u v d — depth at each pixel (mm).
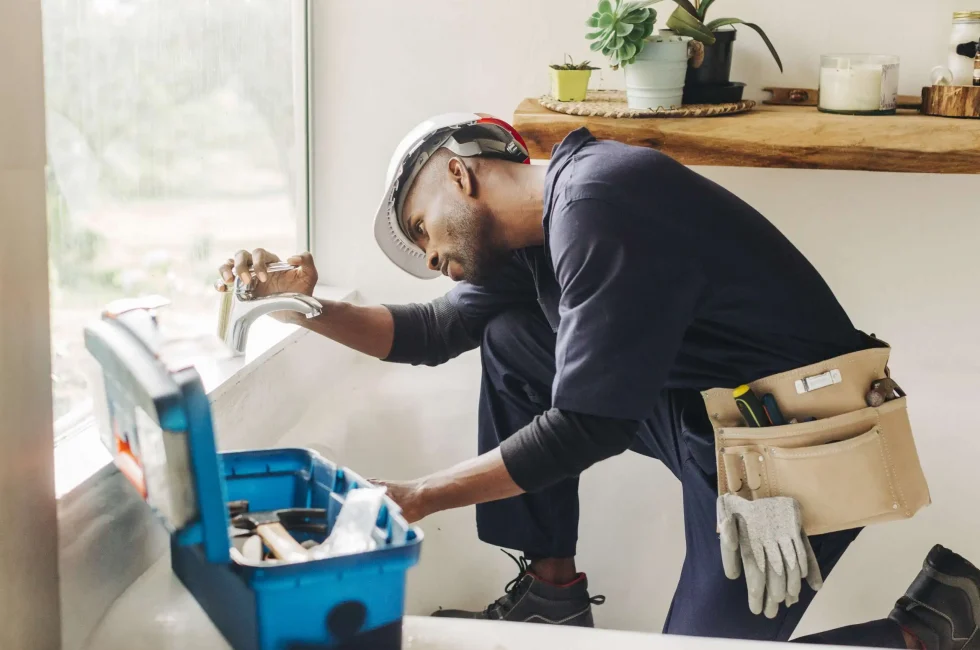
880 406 1265
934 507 1734
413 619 987
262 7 1808
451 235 1334
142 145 1394
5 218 789
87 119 1246
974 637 1390
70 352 1219
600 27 1687
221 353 1471
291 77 1976
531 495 1500
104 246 1299
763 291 1229
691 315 1188
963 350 1966
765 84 1927
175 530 841
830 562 1316
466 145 1323
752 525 1214
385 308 1563
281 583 810
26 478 831
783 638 1298
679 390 1401
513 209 1327
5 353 794
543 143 1716
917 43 1869
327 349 1820
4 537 803
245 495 1050
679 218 1169
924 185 1901
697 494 1330
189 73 1531
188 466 815
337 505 987
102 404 1013
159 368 843
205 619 995
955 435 1781
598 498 1771
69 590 952
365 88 2016
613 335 1104
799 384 1265
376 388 1882
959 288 1941
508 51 1966
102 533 1011
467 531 1753
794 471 1237
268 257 1421
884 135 1664
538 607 1526
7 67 780
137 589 1057
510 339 1541
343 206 2082
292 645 831
